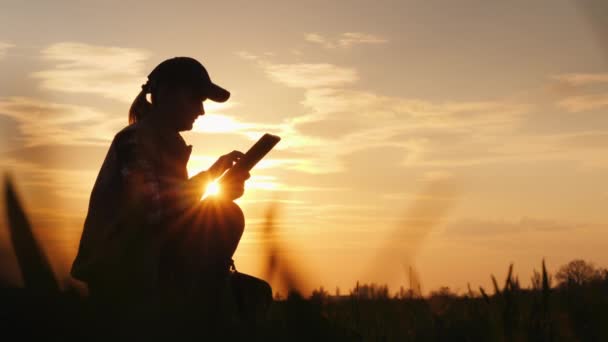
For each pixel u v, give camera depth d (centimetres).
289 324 115
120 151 365
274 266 112
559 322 189
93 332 95
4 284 83
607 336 184
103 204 355
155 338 105
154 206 344
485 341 189
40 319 87
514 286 196
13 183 81
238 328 133
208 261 349
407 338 217
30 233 83
